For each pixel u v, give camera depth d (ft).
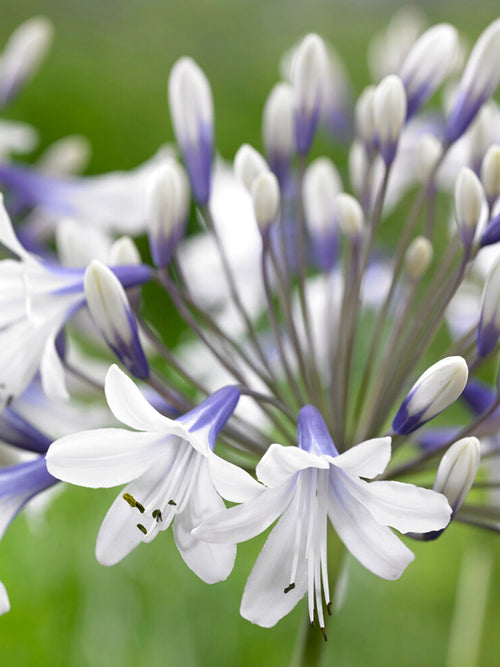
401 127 1.40
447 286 1.41
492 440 1.53
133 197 1.66
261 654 1.88
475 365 1.35
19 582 1.85
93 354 1.75
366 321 1.83
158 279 1.39
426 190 1.43
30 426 1.36
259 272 1.63
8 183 1.67
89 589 1.84
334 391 1.42
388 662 1.92
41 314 1.36
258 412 1.58
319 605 1.29
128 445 1.27
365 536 1.28
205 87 1.45
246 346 1.63
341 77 1.71
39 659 1.85
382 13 3.86
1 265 1.35
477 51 1.42
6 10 3.55
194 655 1.85
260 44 3.89
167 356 1.40
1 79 1.75
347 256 1.43
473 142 1.47
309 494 1.30
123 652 1.83
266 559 1.28
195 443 1.26
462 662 1.70
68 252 1.45
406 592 2.00
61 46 3.15
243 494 1.25
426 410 1.29
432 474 1.84
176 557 1.84
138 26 3.68
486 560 1.69
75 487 1.86
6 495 1.33
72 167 1.77
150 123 2.97
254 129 3.24
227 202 1.65
